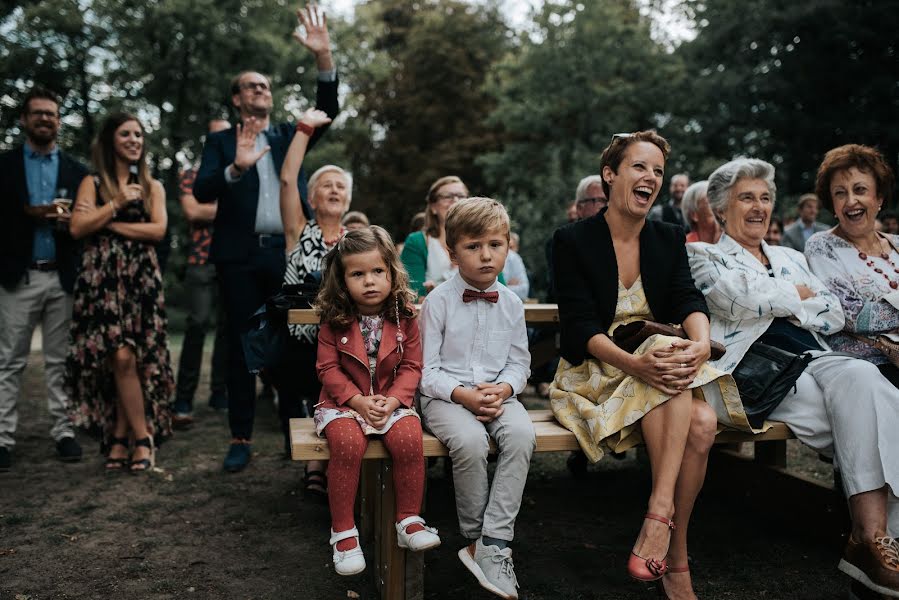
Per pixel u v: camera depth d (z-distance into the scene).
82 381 4.06
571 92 22.94
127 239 4.11
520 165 24.36
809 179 18.14
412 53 28.56
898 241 3.22
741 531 3.25
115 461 4.17
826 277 3.18
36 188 4.34
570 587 2.66
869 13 16.45
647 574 2.31
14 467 4.21
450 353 2.65
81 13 15.82
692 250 3.12
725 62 20.05
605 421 2.50
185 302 5.64
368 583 2.69
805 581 2.72
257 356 3.37
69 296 4.39
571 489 3.91
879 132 16.31
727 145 20.81
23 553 2.93
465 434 2.37
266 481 3.94
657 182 2.71
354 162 29.12
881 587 2.34
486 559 2.32
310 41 4.37
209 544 3.05
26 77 15.98
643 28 23.62
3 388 4.18
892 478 2.43
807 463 4.29
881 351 3.02
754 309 2.87
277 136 4.40
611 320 2.76
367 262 2.52
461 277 2.70
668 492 2.37
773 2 17.67
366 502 3.04
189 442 4.85
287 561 2.88
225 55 16.88
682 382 2.39
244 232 4.19
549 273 4.95
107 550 2.97
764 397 2.66
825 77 17.11
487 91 25.75
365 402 2.40
